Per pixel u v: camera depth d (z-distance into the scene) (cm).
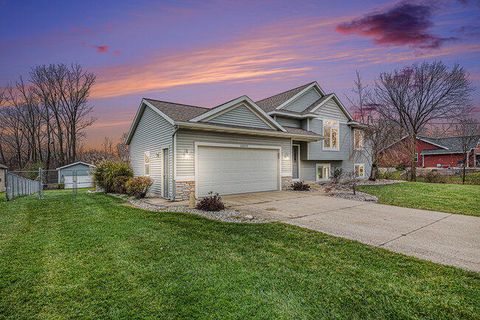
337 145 1780
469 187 1380
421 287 339
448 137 3372
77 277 366
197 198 1048
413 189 1330
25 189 1520
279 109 1509
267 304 299
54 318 276
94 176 1594
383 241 531
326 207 893
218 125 1049
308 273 379
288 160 1406
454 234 582
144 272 381
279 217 743
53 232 595
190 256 443
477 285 345
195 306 295
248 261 421
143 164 1374
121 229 614
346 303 302
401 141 2195
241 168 1212
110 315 280
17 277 366
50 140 3244
